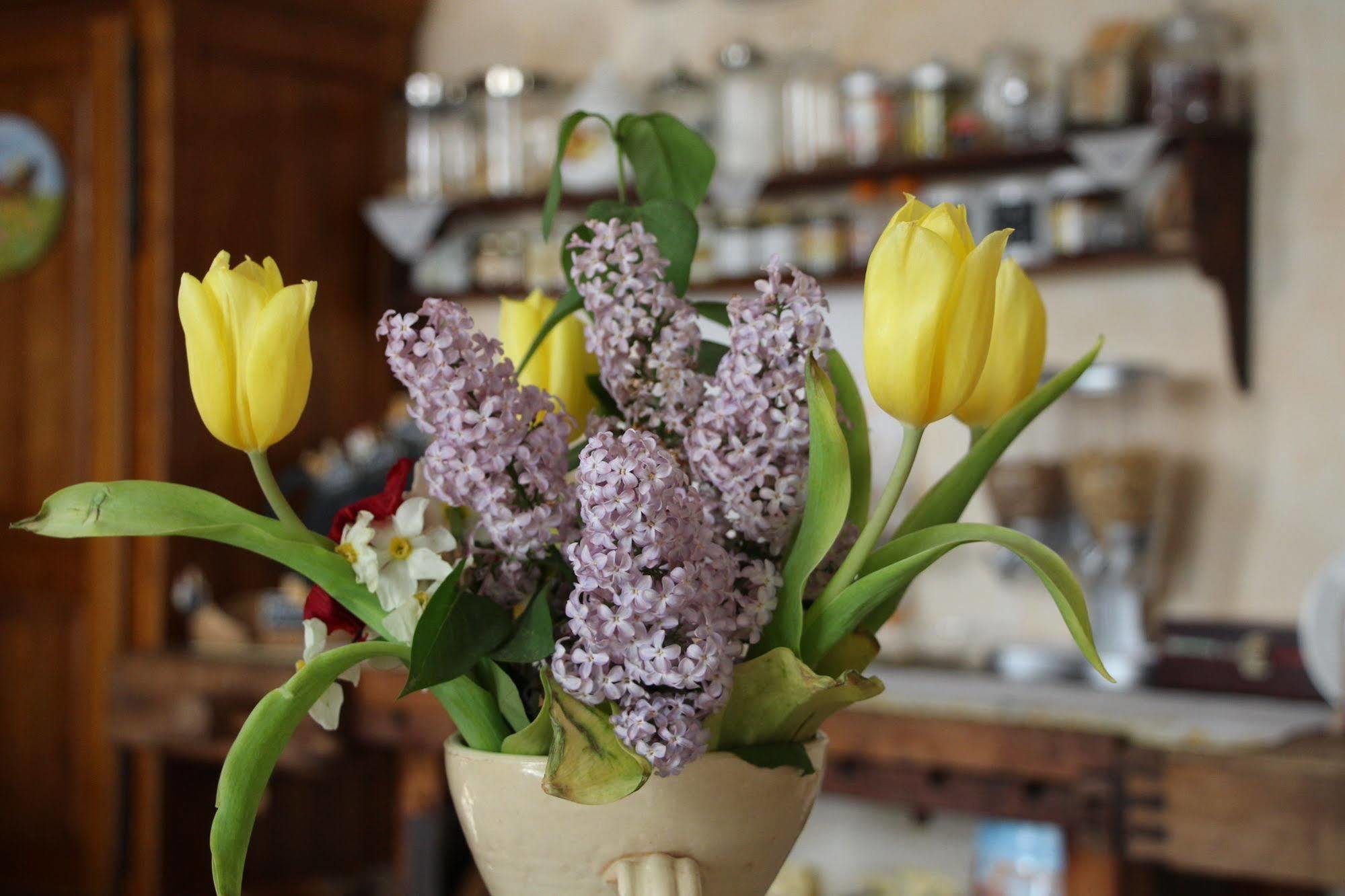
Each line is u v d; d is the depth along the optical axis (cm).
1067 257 288
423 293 371
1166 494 273
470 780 66
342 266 375
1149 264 288
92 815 340
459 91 356
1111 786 198
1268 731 214
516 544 63
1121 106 279
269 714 61
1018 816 207
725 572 60
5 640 353
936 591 315
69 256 345
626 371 68
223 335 63
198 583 335
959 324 60
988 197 296
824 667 66
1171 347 294
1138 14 298
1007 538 63
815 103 317
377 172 384
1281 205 282
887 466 307
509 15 379
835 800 310
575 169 340
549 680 60
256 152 354
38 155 347
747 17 347
